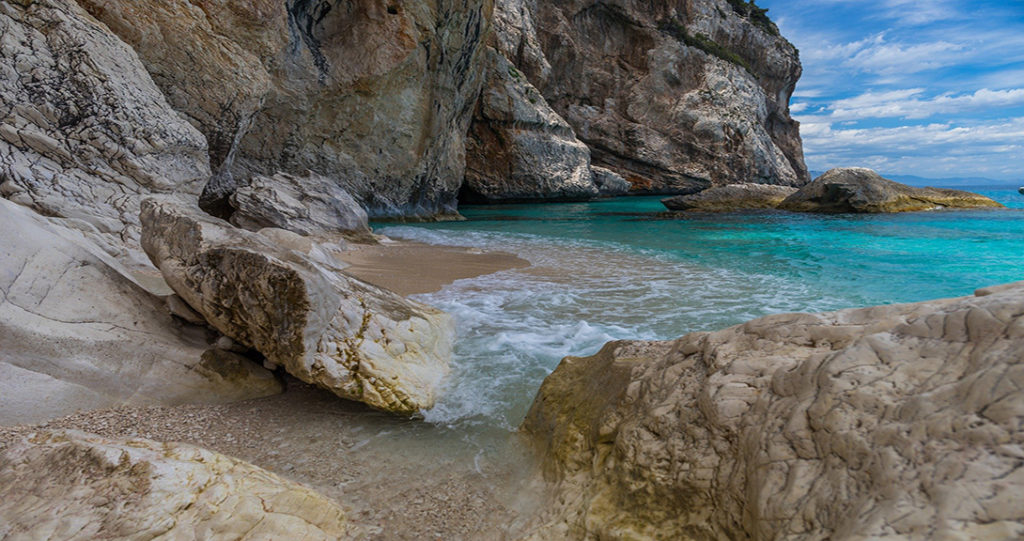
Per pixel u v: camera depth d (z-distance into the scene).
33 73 7.71
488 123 28.34
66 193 7.50
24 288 3.49
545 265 9.23
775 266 9.19
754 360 2.25
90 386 3.34
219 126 11.42
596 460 2.54
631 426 2.44
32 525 1.85
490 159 28.88
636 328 5.50
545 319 5.84
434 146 19.86
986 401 1.40
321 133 15.88
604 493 2.31
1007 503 1.17
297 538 2.12
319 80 14.88
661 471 2.16
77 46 8.16
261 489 2.27
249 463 2.66
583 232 15.09
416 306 5.13
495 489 2.76
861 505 1.41
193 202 9.44
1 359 3.14
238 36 11.37
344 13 15.31
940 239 12.34
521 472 2.92
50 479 2.07
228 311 3.71
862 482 1.48
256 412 3.57
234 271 3.62
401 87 17.02
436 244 12.08
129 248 7.22
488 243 12.38
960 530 1.17
